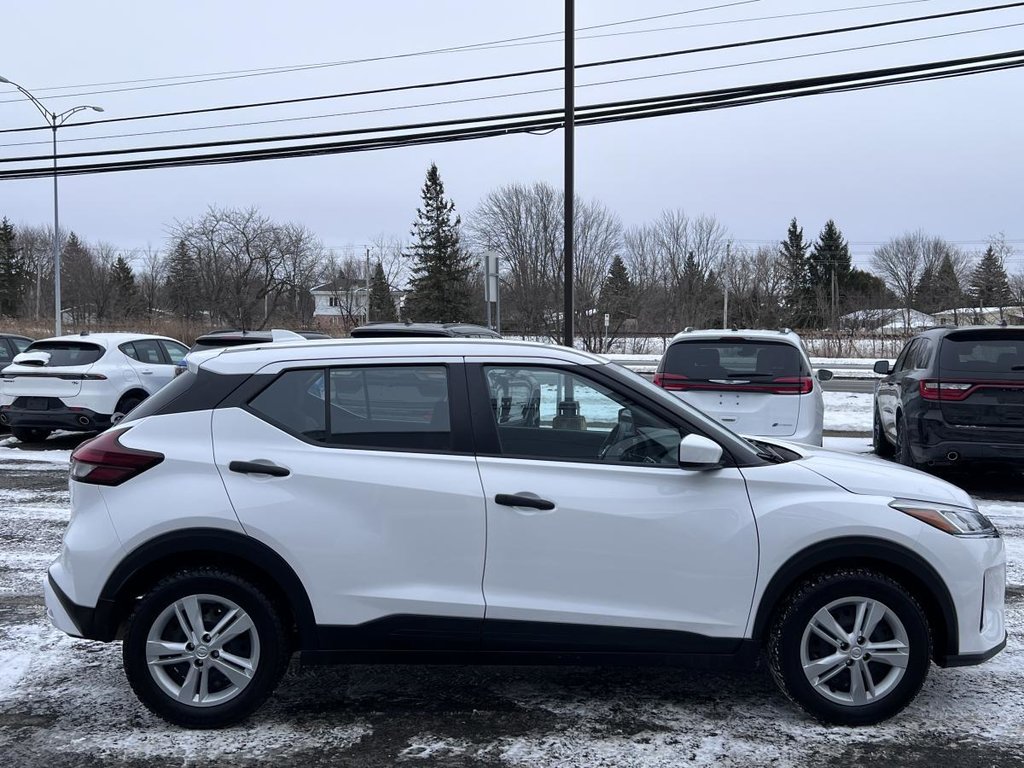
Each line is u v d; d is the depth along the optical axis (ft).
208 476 12.78
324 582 12.67
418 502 12.76
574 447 13.44
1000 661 15.83
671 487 12.91
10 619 17.88
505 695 14.29
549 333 116.67
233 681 12.80
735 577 12.73
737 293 173.78
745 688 14.61
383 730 12.95
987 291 187.42
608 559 12.75
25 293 271.49
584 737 12.73
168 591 12.64
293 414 13.21
